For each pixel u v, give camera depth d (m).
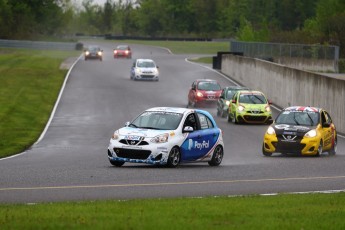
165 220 21.25
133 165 46.19
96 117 91.69
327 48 158.62
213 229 19.88
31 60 173.50
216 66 166.50
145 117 45.75
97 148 63.47
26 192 31.64
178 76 149.62
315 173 42.44
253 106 87.25
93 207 24.70
